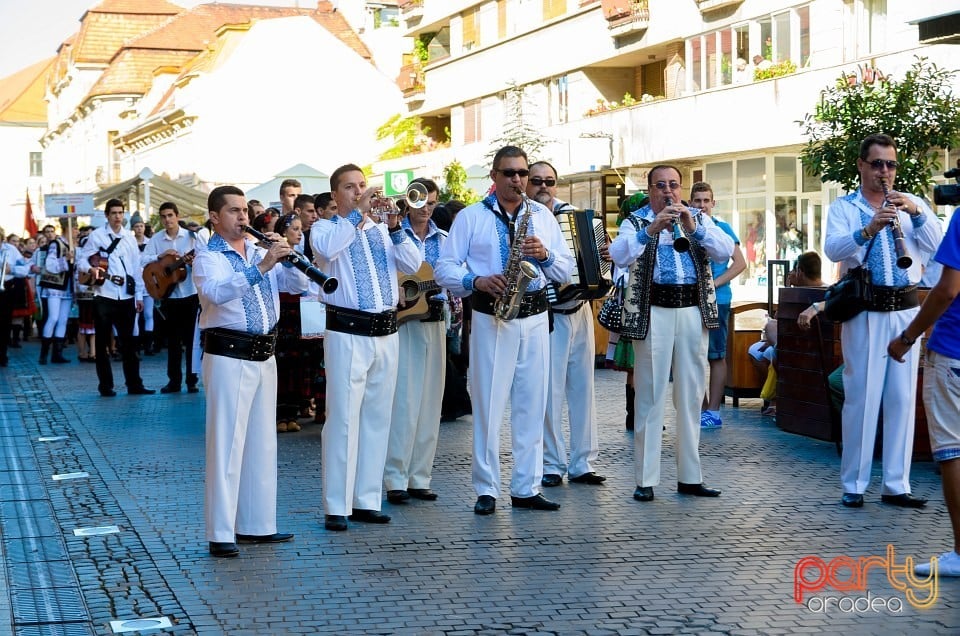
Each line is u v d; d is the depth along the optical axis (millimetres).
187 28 70375
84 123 73125
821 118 16078
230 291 7055
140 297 15664
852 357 8344
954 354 6531
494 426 8312
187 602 6312
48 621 6039
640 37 32375
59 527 8055
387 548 7379
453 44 43406
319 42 55781
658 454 8695
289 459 10570
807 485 9070
